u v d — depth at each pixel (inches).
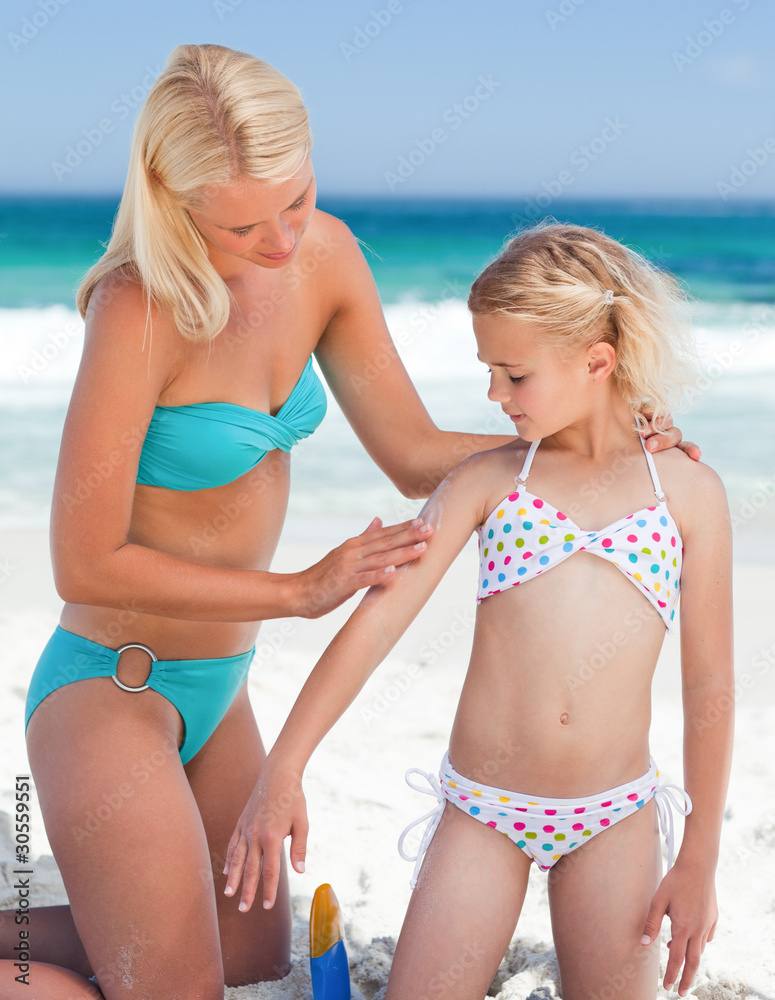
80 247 1105.4
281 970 97.9
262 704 171.0
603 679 78.7
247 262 88.2
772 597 229.5
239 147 73.2
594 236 82.6
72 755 83.3
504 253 80.8
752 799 137.3
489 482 84.0
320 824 132.6
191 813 83.7
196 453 86.4
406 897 113.8
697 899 78.4
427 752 156.4
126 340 80.4
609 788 79.1
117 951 80.4
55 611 219.0
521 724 79.2
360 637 80.5
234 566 92.7
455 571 250.4
